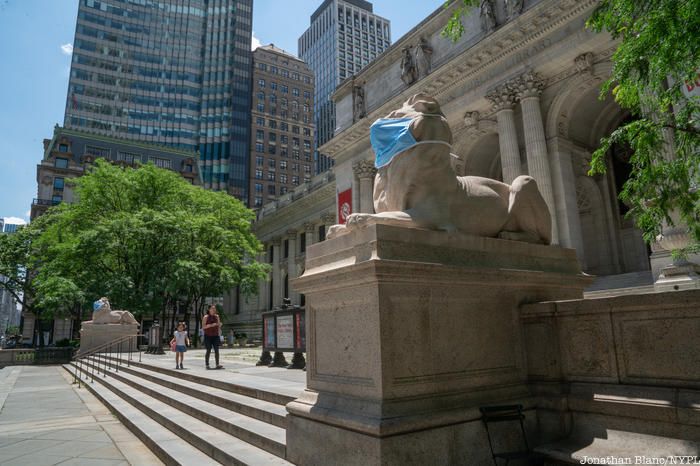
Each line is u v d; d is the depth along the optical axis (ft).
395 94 107.14
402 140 16.03
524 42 76.84
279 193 342.03
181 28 353.51
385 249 13.08
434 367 13.33
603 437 13.14
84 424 30.60
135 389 41.78
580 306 14.49
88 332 87.81
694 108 17.95
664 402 12.07
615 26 21.13
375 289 12.61
